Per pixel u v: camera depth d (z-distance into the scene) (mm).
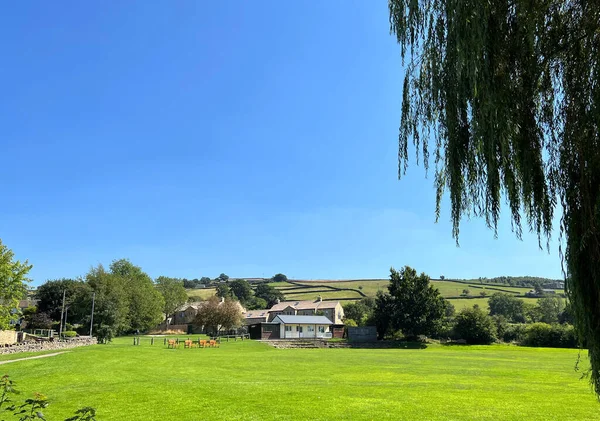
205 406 14703
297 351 49406
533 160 6227
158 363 29047
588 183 5770
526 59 6117
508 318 105750
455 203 6523
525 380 22828
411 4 7109
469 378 23500
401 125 7395
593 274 5676
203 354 38688
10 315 38906
